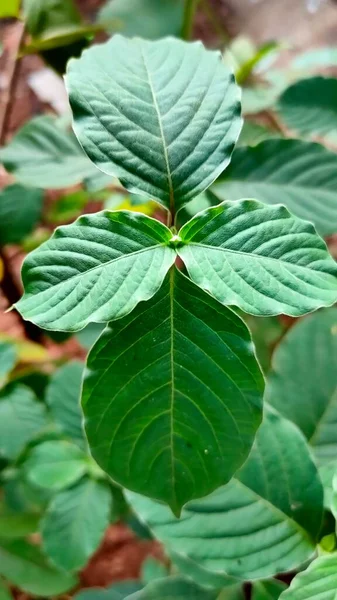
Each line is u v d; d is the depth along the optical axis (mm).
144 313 426
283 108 647
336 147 962
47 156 625
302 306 416
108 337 424
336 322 565
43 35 634
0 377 679
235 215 431
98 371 426
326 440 541
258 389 428
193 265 426
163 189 454
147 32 738
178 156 455
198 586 519
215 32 1189
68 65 464
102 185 610
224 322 425
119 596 626
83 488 620
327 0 1231
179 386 433
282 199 562
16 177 620
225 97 460
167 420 437
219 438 437
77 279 417
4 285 832
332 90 641
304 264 423
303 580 446
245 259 425
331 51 813
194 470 442
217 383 430
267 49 736
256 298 419
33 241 829
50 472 622
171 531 488
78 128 451
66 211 830
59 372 647
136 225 428
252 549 484
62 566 603
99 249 422
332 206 559
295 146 566
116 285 419
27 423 681
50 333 674
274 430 499
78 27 638
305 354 560
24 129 636
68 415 636
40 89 1122
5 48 930
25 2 631
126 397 431
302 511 490
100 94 457
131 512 674
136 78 466
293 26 1218
